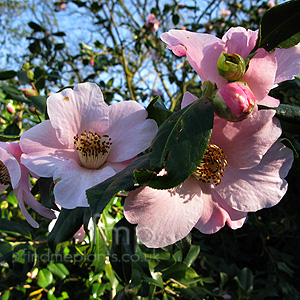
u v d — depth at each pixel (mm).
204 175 201
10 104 549
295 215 797
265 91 179
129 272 253
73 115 210
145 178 157
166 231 188
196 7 886
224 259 735
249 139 186
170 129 168
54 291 496
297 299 624
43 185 212
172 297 376
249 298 559
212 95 180
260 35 174
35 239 411
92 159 211
